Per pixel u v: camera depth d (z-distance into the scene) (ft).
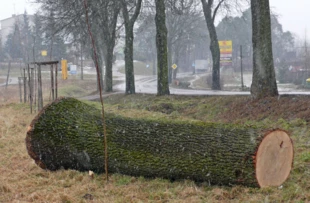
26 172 24.86
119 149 23.11
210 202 18.72
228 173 20.33
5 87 144.25
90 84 163.43
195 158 21.17
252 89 48.65
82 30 83.82
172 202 18.79
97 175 23.79
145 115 51.57
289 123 36.70
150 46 228.22
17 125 44.37
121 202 19.10
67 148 24.17
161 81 71.20
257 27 47.50
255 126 21.44
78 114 25.16
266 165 20.27
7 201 19.56
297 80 159.53
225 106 50.93
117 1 78.89
